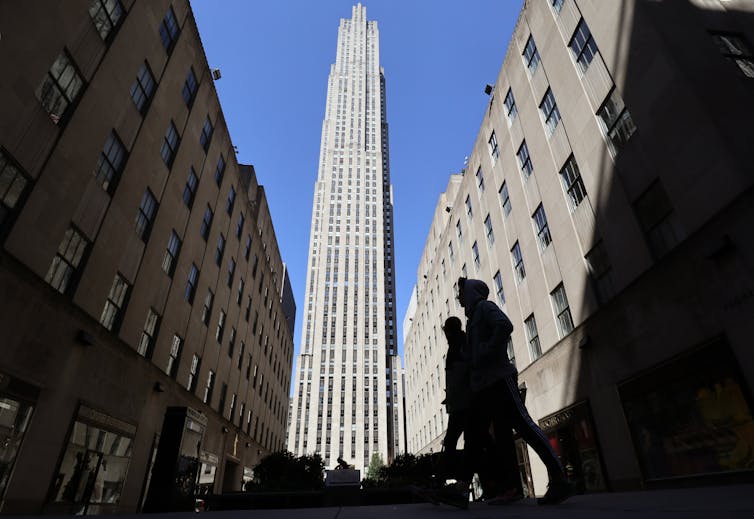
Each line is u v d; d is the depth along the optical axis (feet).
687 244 37.37
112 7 51.47
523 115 72.90
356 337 382.22
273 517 9.23
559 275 60.59
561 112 59.72
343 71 562.25
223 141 94.07
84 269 46.19
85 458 45.39
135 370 55.93
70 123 43.52
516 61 76.33
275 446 162.30
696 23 42.86
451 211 122.72
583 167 54.39
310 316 414.41
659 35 41.70
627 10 46.14
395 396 406.82
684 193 38.75
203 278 82.64
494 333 12.90
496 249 84.64
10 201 36.88
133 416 55.42
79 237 46.19
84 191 46.14
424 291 160.35
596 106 52.29
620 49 47.21
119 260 53.16
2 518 10.00
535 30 68.49
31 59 38.34
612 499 11.27
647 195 43.98
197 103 78.23
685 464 36.50
